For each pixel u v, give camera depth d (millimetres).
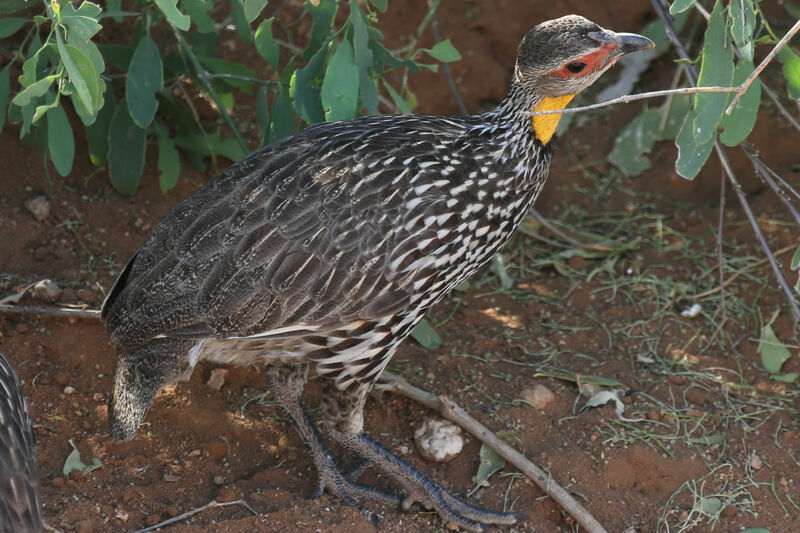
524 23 12938
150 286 7715
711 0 12812
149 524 8031
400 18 12688
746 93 8258
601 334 10148
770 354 9867
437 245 7738
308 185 7684
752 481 8719
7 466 6547
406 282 7719
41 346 9195
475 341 10000
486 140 8023
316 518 8172
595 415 9195
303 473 8766
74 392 8992
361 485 8602
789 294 9023
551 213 11656
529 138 8109
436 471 8852
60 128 8766
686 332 10164
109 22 11273
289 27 12352
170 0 7641
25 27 10656
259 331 7656
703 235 11305
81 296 9516
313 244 7566
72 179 10445
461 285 10625
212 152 10828
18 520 6426
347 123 8195
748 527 8406
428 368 9617
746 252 11023
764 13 12820
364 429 9125
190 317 7605
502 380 9555
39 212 10062
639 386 9562
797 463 8867
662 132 12188
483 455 8805
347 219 7602
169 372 7875
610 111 12609
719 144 9586
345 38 8781
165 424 8922
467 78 12625
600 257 11070
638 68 12703
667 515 8500
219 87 10867
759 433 9125
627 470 8773
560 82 7930
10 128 10461
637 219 11578
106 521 8023
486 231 8031
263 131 9633
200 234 7676
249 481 8555
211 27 9312
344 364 7969
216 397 9211
